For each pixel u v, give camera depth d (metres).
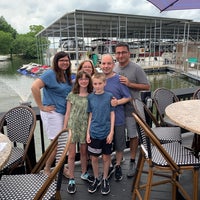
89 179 2.35
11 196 1.48
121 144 2.35
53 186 1.55
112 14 16.88
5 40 58.84
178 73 19.75
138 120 1.70
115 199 2.12
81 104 2.15
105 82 2.19
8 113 2.19
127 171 2.56
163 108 2.85
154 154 1.88
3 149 1.45
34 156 2.46
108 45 22.67
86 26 22.61
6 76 26.34
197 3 2.65
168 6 2.84
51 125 2.26
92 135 2.12
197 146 2.18
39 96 2.17
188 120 1.83
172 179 1.94
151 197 2.11
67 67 2.28
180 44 20.25
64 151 1.35
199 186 2.19
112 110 2.15
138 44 25.02
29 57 59.72
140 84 2.45
